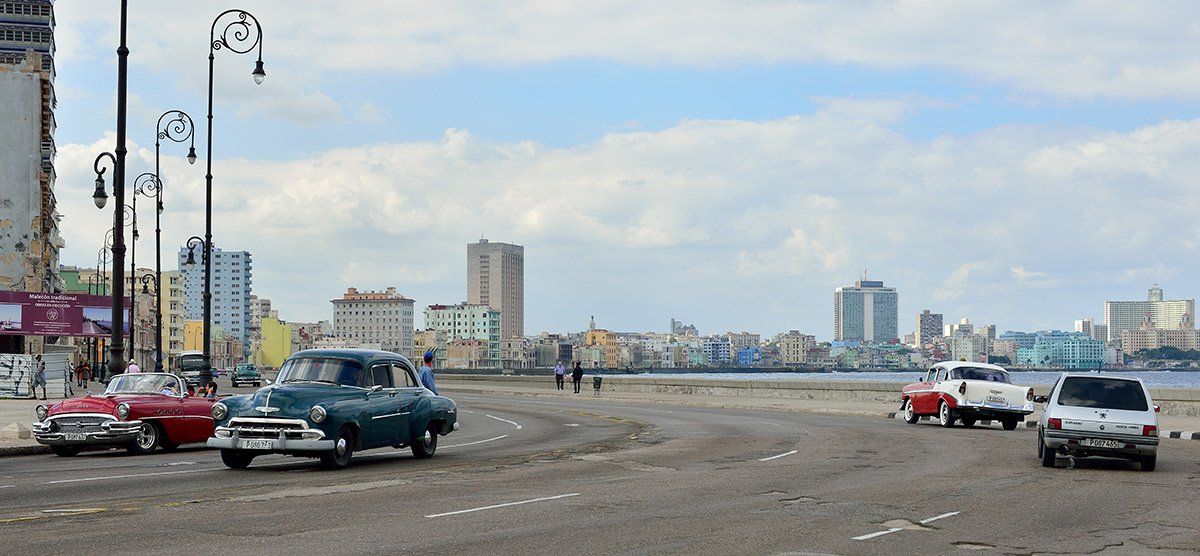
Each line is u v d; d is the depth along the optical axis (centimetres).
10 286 7156
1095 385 2066
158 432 2323
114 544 1079
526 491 1573
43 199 7544
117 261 2848
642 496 1518
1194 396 3822
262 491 1561
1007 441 2719
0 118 7238
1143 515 1388
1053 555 1098
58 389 5397
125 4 2845
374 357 2084
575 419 3906
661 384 6488
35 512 1319
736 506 1419
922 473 1884
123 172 2862
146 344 16588
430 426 2222
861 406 4659
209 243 4231
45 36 13062
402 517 1289
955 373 3403
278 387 1952
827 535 1190
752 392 5784
